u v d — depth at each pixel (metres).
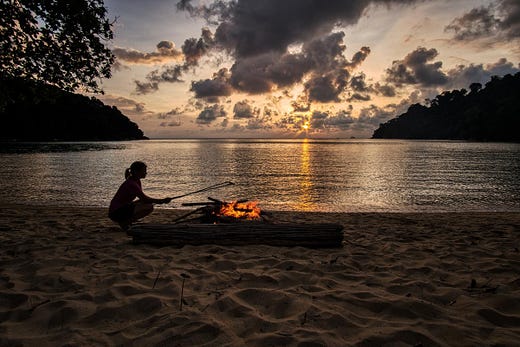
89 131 166.50
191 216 10.03
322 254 5.11
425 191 19.33
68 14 9.94
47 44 10.13
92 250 5.11
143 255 4.82
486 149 84.94
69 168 31.36
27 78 10.12
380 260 4.83
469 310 3.07
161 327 2.66
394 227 8.28
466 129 188.12
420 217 10.59
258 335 2.57
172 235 5.46
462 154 63.47
